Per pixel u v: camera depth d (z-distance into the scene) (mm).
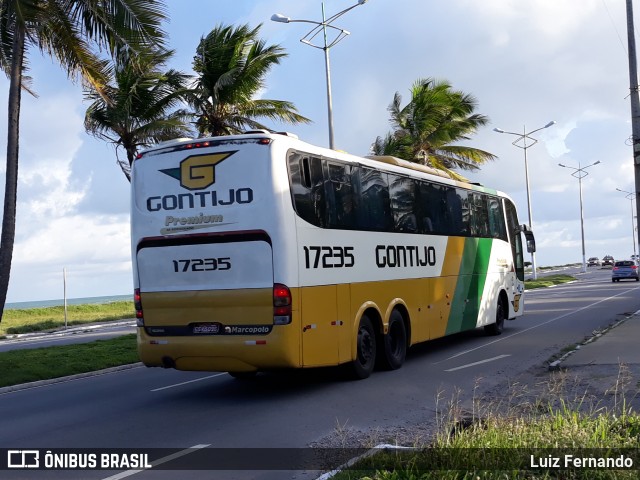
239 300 10438
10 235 16328
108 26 16828
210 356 10602
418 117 33500
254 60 23828
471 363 13742
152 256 11047
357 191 12406
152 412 10383
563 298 34125
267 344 10242
